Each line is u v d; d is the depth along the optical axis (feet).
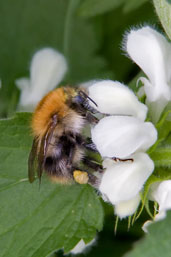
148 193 0.49
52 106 0.49
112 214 0.53
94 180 0.49
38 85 0.56
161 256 0.44
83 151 0.50
